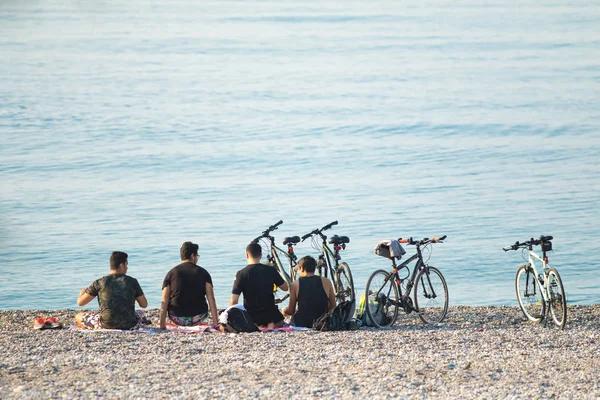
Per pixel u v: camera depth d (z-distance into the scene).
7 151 160.88
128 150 165.12
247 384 24.92
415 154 160.12
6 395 23.59
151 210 109.69
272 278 38.06
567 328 38.19
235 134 189.12
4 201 115.06
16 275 76.25
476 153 159.00
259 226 100.12
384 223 101.00
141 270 78.75
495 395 23.89
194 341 32.41
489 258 82.50
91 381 25.34
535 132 184.25
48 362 28.27
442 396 23.72
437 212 106.94
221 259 82.56
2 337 33.16
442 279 41.44
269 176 139.25
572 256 82.38
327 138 183.25
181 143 175.75
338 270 41.94
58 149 164.62
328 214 107.19
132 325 36.53
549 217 102.44
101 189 125.31
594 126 190.12
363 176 138.00
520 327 38.81
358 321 38.69
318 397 23.44
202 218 104.81
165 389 24.25
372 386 24.70
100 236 93.69
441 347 31.67
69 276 76.44
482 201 113.94
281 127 199.25
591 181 127.38
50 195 119.81
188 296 37.62
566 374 26.83
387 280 40.69
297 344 31.91
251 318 36.69
